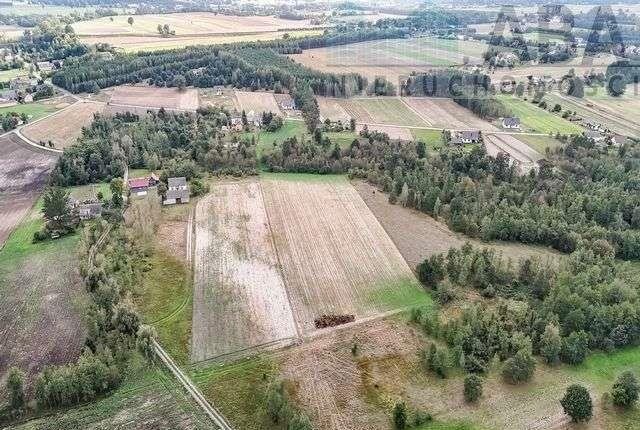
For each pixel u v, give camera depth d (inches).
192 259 3944.4
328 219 4616.1
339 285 3686.0
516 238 4375.0
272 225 4478.3
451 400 2751.0
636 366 3019.2
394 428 2578.7
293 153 5703.7
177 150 5895.7
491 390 2810.0
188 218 4562.0
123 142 5792.3
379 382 2859.3
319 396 2753.4
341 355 3041.3
